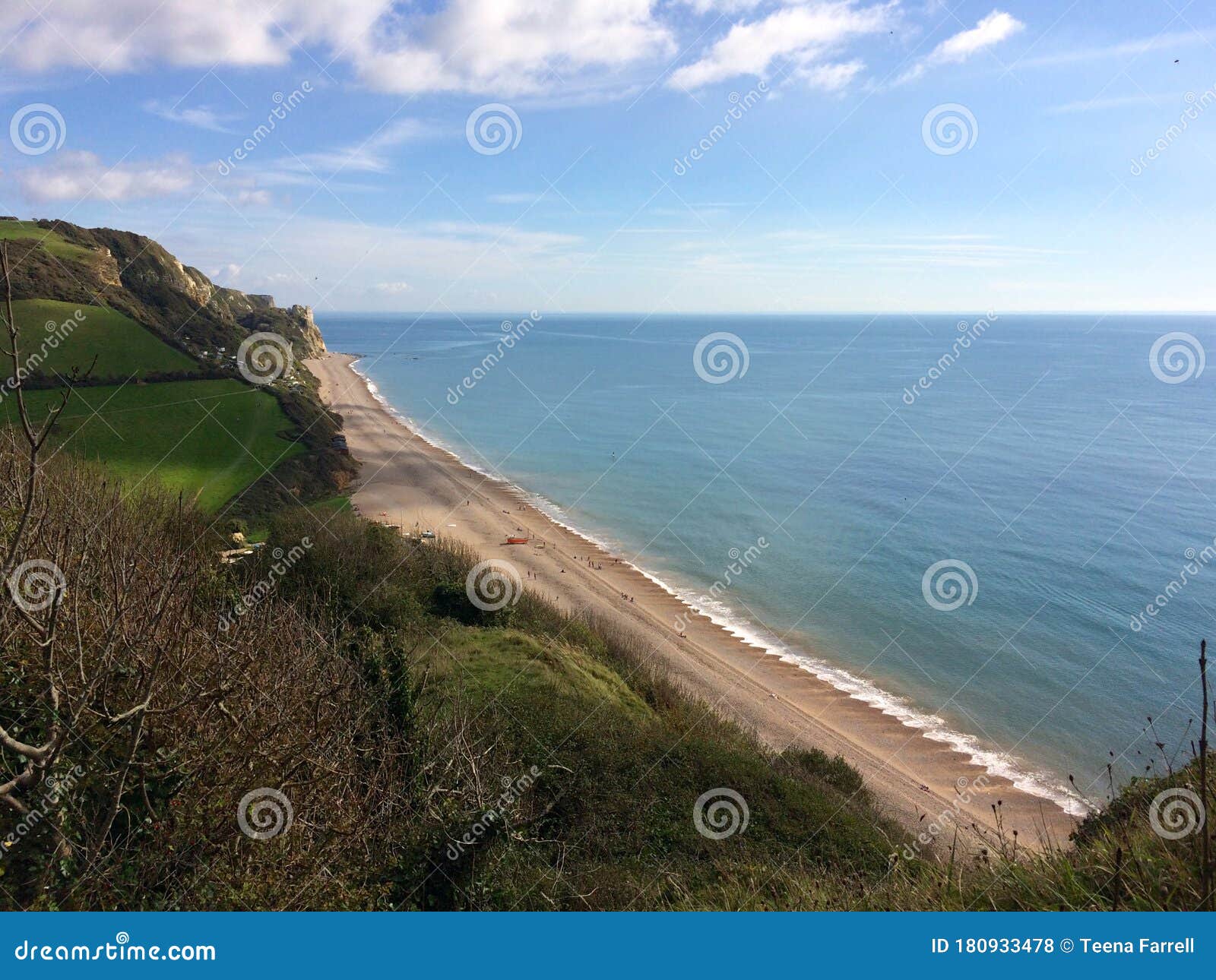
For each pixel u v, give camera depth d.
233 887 7.23
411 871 9.59
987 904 6.22
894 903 7.10
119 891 6.52
